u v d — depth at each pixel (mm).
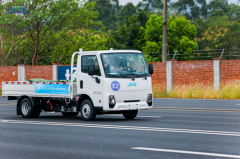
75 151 14469
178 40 110500
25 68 69688
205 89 49469
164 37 56594
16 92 28703
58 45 75375
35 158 13438
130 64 24359
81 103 25453
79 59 25109
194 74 53719
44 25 71812
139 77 24312
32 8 71188
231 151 13891
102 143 16031
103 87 23547
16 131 20453
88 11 72688
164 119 24781
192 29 114938
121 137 17453
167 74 56062
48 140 17219
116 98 23547
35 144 16266
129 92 23891
